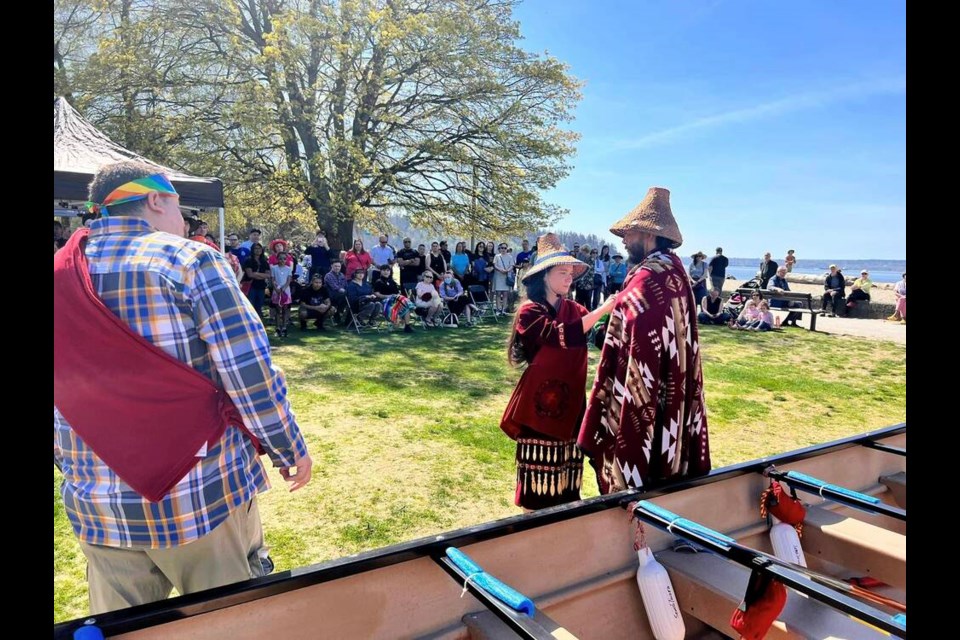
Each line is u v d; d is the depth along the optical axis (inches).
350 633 58.1
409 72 637.3
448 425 209.3
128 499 58.7
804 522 85.4
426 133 663.8
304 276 430.0
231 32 593.3
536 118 662.5
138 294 57.7
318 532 130.0
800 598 68.3
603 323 112.8
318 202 609.0
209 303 59.9
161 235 60.9
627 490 77.9
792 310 530.3
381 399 242.2
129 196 60.2
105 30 580.1
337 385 263.0
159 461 58.4
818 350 403.2
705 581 72.9
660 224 90.7
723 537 65.9
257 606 53.5
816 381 305.0
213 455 62.3
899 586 74.5
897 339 456.8
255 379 62.0
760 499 87.3
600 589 72.7
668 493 78.8
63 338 55.9
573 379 104.3
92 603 64.6
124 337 56.7
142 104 583.5
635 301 88.0
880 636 61.2
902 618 49.5
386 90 649.0
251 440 67.6
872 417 241.3
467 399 245.4
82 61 562.6
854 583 80.6
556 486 105.9
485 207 683.4
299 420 211.8
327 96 612.1
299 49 572.1
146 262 58.3
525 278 108.7
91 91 543.5
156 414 58.4
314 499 146.6
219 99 592.4
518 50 649.0
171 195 63.6
